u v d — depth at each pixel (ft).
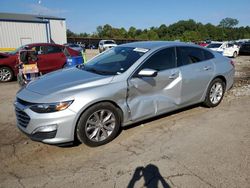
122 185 9.41
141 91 13.37
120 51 15.47
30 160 11.28
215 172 10.14
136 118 13.46
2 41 67.26
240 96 21.65
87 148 12.28
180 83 14.97
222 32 318.65
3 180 9.81
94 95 11.62
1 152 11.98
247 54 79.61
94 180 9.74
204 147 12.22
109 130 12.66
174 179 9.71
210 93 17.56
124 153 11.75
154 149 12.09
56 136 11.13
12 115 17.33
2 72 31.17
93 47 153.89
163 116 16.35
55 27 101.19
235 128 14.51
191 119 15.90
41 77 14.15
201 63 16.52
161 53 14.55
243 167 10.46
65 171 10.38
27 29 70.90
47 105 10.96
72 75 13.46
